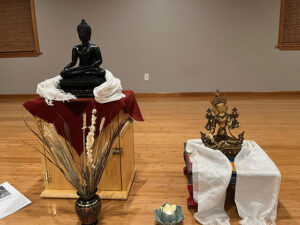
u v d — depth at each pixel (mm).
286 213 1725
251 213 1648
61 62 4977
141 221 1680
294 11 4535
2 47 4961
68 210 1805
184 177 2195
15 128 3400
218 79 4922
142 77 4977
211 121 1878
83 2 4684
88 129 1751
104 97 1682
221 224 1584
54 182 1951
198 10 4633
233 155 1790
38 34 4859
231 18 4645
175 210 1638
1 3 4750
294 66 4793
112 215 1737
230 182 1632
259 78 4879
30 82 5133
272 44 4715
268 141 2852
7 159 2562
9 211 1793
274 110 3945
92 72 1817
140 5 4656
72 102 1715
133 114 1969
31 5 4703
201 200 1638
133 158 2215
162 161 2469
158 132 3170
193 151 1895
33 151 2730
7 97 5207
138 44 4828
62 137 1783
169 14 4672
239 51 4781
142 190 2014
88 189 1544
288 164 2359
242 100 4555
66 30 4816
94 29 4789
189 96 4965
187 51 4820
